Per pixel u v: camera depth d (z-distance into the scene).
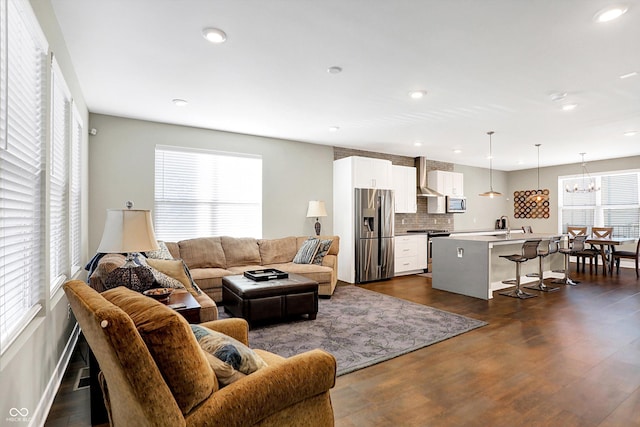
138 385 0.96
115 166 4.44
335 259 5.25
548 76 3.15
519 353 2.80
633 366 2.55
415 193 7.29
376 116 4.44
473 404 2.05
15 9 1.57
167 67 2.98
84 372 2.49
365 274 5.93
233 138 5.32
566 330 3.35
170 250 4.48
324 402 1.41
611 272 6.55
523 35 2.42
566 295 4.83
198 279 4.27
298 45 2.59
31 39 1.82
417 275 6.68
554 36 2.43
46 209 1.97
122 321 0.94
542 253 5.18
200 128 5.03
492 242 4.64
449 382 2.32
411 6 2.09
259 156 5.55
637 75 3.12
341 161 6.19
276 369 1.27
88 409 2.01
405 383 2.31
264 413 1.19
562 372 2.46
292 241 5.53
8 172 1.52
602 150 6.67
